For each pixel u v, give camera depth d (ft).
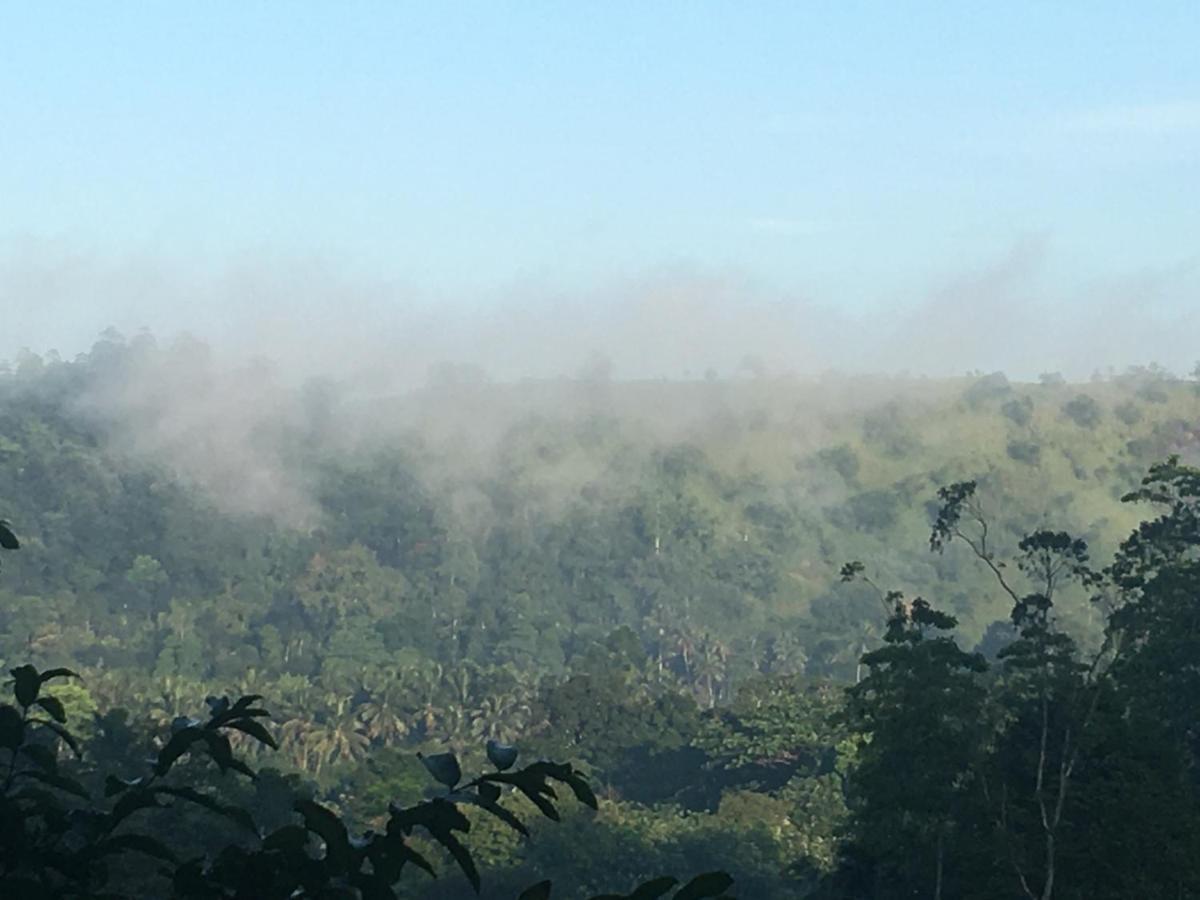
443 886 209.67
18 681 15.21
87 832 14.92
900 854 141.90
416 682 553.23
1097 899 132.26
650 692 634.02
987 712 145.89
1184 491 163.84
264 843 14.38
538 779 14.55
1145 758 141.59
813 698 451.12
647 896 13.37
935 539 151.94
